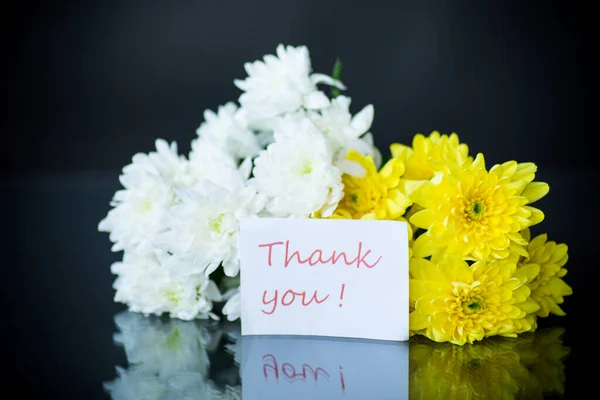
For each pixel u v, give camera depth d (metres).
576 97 1.20
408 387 0.45
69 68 1.24
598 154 1.21
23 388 0.46
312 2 1.21
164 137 1.26
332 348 0.50
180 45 1.24
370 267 0.51
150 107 1.25
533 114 1.21
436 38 1.21
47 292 0.66
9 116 1.25
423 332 0.52
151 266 0.56
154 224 0.55
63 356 0.51
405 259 0.50
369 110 0.57
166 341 0.53
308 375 0.47
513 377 0.46
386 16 1.21
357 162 0.53
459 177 0.49
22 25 1.22
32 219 0.98
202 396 0.44
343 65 1.22
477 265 0.49
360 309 0.51
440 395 0.44
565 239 0.81
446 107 1.22
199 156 0.59
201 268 0.52
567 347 0.51
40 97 1.24
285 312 0.52
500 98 1.21
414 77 1.22
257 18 1.22
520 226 0.49
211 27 1.23
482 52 1.20
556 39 1.19
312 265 0.52
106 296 0.65
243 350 0.51
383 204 0.53
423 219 0.50
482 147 1.22
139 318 0.58
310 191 0.52
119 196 0.58
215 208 0.52
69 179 1.24
